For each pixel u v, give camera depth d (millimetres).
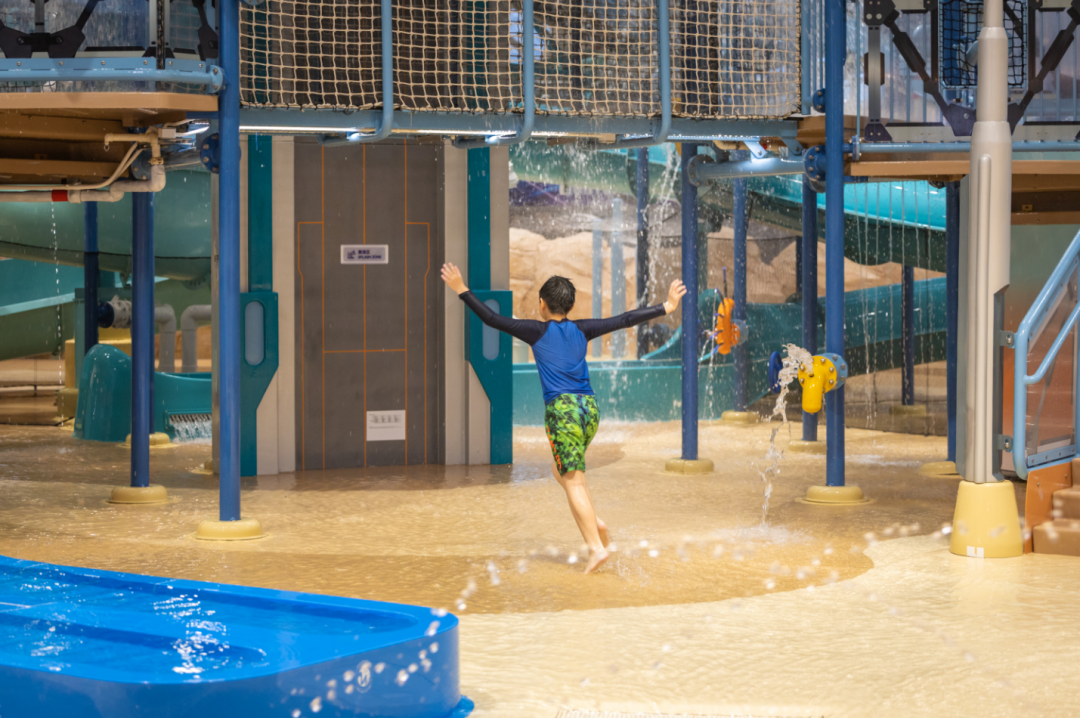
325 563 5961
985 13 6164
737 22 7879
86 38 6023
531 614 4863
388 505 7867
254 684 3045
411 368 9883
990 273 6117
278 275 9391
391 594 5250
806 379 7590
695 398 9664
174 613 3916
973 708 3605
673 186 17438
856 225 13664
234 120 6473
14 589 4281
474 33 7867
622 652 4266
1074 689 3785
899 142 7754
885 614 4836
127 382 11977
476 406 9914
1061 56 7648
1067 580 5500
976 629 4574
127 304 12945
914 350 14094
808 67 7762
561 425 5777
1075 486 6613
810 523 7125
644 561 5996
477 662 4141
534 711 3596
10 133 6496
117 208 13758
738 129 7820
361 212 9672
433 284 9891
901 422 13180
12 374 21828
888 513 7488
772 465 10047
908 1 7688
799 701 3684
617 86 7660
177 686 2979
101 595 4195
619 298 19078
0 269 16562
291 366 9438
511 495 8312
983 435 6129
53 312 16906
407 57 7832
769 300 15312
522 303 28203
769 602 5074
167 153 8000
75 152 6980
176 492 8445
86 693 3031
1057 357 6672
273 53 7312
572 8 7641
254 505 7844
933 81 7746
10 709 3158
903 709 3602
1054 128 7754
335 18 7527
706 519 7297
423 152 9797
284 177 9367
